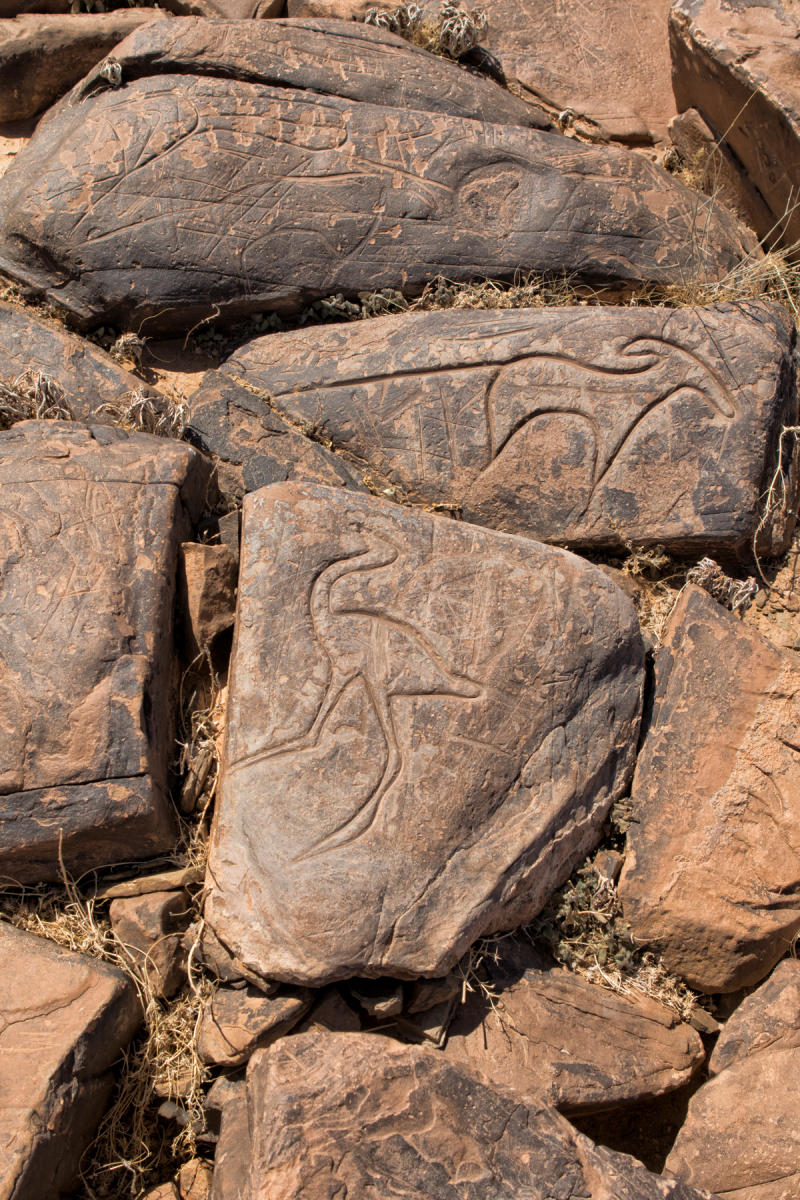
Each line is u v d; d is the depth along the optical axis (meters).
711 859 3.68
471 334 4.51
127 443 3.93
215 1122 3.38
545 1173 2.90
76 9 5.44
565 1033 3.50
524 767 3.62
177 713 3.84
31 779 3.36
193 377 4.82
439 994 3.39
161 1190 3.33
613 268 4.98
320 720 3.51
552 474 4.39
